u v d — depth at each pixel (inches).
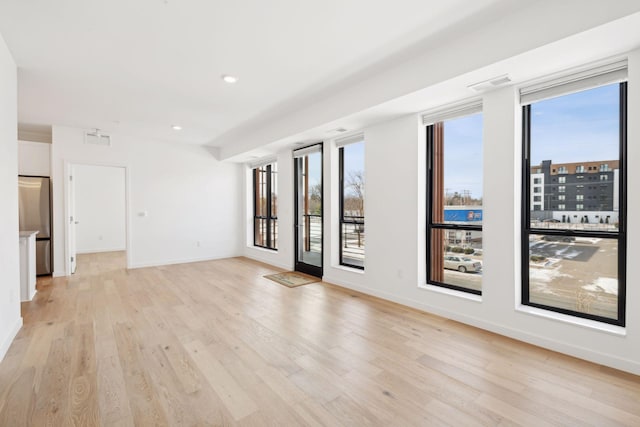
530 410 69.3
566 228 101.0
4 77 99.0
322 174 190.1
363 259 174.2
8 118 103.4
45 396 74.3
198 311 134.8
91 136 212.2
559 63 89.4
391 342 103.7
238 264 243.8
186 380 81.7
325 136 179.0
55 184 200.1
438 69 103.4
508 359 91.8
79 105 159.9
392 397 74.4
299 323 120.8
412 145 136.9
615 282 92.1
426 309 133.0
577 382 79.7
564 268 101.4
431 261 138.7
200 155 261.1
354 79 129.3
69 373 84.7
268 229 263.1
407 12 85.1
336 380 81.7
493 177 109.9
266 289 170.4
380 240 152.6
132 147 229.5
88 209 310.0
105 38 97.2
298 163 218.8
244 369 87.1
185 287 174.7
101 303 145.9
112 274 208.2
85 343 103.3
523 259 109.0
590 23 72.4
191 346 101.2
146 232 236.4
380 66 117.7
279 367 88.1
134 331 113.2
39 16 85.5
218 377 83.1
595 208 95.7
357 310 135.5
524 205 108.7
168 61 113.0
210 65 116.3
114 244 323.3
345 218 184.2
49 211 201.9
